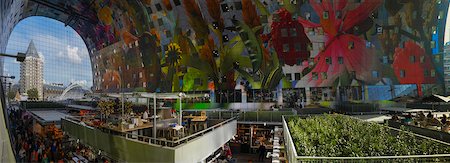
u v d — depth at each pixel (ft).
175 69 127.75
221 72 117.80
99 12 163.32
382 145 24.36
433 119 53.11
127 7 140.46
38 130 77.15
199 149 38.88
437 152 23.29
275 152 44.11
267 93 110.73
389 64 104.17
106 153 42.14
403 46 104.22
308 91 106.73
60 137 67.21
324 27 106.32
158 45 133.90
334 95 104.88
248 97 113.09
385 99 102.78
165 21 126.82
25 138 62.34
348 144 25.53
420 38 104.22
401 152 23.08
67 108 146.51
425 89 102.89
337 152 23.58
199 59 122.11
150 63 140.97
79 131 57.00
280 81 109.60
